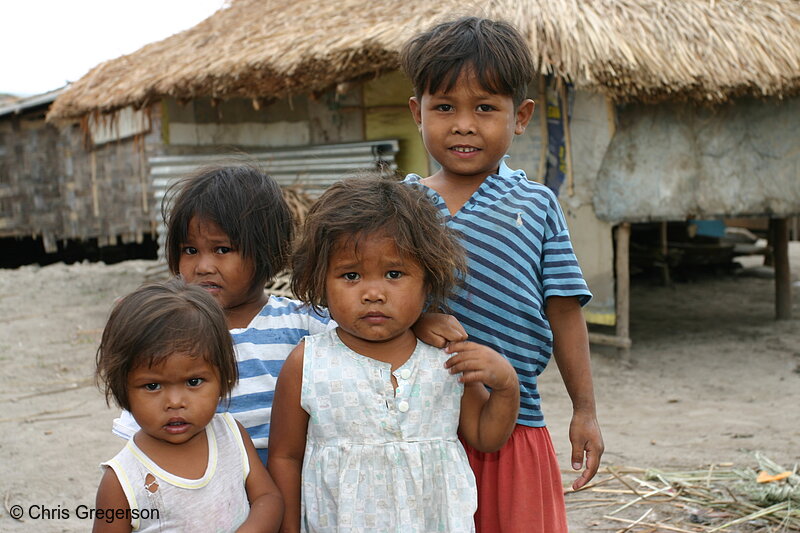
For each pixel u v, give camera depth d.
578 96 6.79
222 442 2.02
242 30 8.71
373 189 1.98
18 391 6.23
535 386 2.28
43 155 12.48
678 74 6.08
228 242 2.17
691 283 11.05
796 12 6.95
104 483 1.91
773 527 3.49
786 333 7.80
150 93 8.39
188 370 1.85
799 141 7.12
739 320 8.52
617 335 6.86
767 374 6.38
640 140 6.75
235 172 2.26
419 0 7.16
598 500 3.87
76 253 14.25
